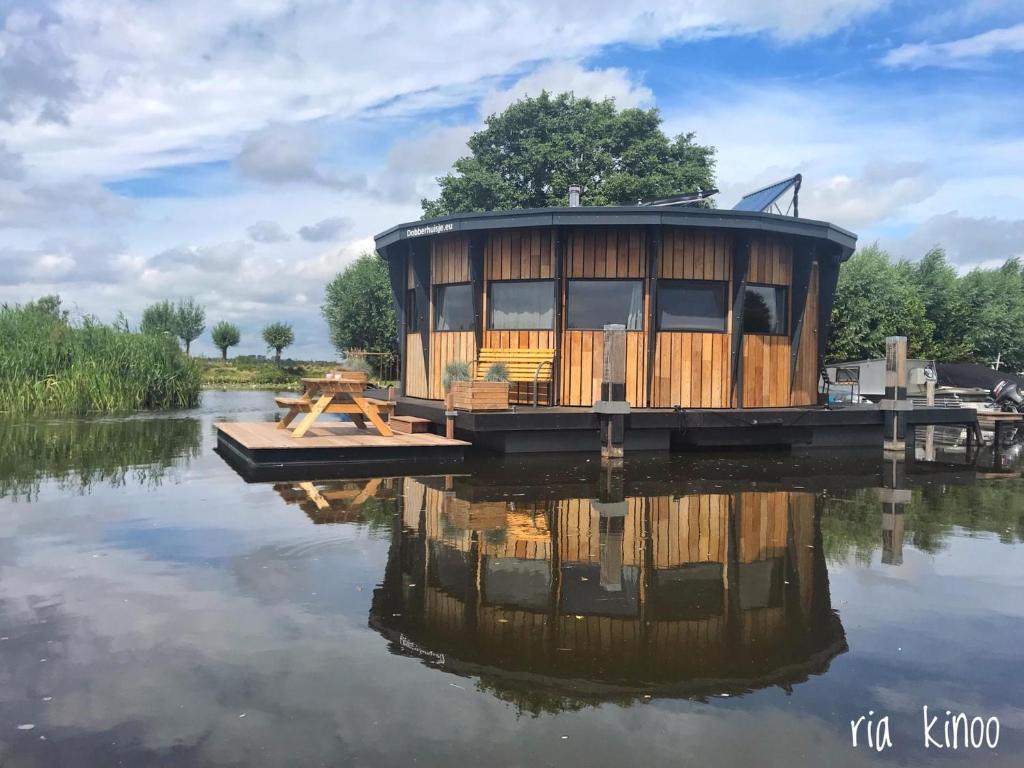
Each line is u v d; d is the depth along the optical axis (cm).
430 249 1339
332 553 497
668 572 466
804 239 1242
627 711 282
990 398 2152
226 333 4328
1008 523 629
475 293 1226
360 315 3638
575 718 276
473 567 469
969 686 308
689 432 1136
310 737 258
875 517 648
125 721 269
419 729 265
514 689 298
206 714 274
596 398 1159
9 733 260
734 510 668
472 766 242
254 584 428
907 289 3064
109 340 1925
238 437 1006
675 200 1436
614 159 2931
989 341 3609
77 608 385
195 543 521
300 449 912
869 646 349
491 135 3047
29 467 877
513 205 2833
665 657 332
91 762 242
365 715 275
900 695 299
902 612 396
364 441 973
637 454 1066
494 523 598
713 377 1187
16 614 375
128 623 364
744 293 1173
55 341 1844
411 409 1251
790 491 776
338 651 332
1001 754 254
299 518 607
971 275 3778
